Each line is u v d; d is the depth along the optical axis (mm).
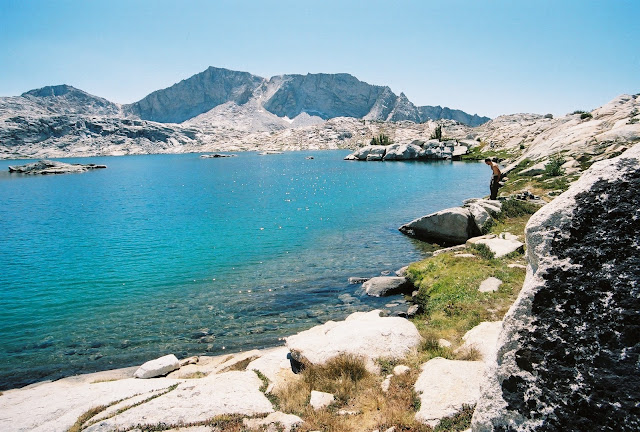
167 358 12203
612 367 3543
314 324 14945
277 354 11062
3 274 22156
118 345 14000
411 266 19078
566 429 3605
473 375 7840
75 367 12656
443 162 101125
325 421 7301
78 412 8516
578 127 50312
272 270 21688
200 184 74375
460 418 6723
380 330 10453
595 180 4277
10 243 29875
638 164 4094
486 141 119438
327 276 20438
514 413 3951
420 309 14852
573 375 3713
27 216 42562
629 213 3938
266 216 38469
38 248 28125
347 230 31078
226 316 16016
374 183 64312
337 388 8438
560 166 38469
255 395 8484
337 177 77500
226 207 44844
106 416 8133
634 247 3803
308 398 8211
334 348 9875
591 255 4000
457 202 42312
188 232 32125
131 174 106438
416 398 7598
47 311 17016
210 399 8281
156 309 16922
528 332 4102
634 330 3535
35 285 20266
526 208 27297
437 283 15984
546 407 3766
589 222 4145
